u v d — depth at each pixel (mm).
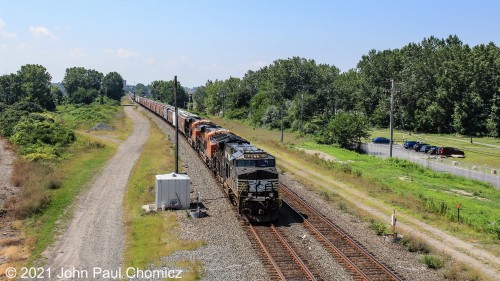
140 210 29219
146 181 37438
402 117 115812
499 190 41844
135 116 115812
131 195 33531
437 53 114750
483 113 102312
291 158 55250
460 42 136750
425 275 18906
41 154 47781
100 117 98188
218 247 21969
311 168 47875
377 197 34344
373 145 82000
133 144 64938
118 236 24516
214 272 18922
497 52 104500
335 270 19031
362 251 21312
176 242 22625
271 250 21453
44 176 38281
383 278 18234
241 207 26562
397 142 89000
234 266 19531
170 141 65125
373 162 54375
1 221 27375
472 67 103000
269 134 85188
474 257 21656
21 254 21844
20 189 34906
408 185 39906
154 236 23609
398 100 116000
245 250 21500
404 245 22781
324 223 26266
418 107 114062
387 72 127938
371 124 124500
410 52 132125
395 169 50062
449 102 106938
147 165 46406
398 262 20312
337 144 71062
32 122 66875
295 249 21609
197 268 19219
